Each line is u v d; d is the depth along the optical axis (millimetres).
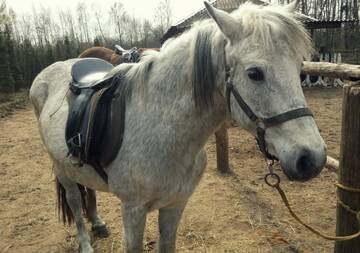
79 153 2182
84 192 3045
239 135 6609
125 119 2049
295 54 1521
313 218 3463
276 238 3145
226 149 4684
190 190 2098
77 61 2822
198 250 3033
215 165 5090
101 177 2268
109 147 2045
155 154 1918
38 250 3199
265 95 1496
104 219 3650
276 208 3705
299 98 1478
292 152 1446
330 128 6738
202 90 1741
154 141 1921
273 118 1492
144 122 1966
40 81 2984
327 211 3584
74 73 2611
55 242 3312
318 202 3781
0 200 4289
